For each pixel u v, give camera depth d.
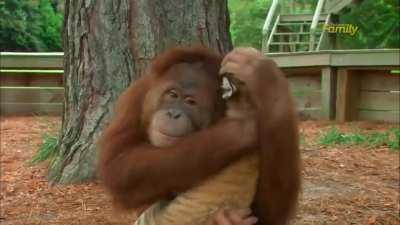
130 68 6.21
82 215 5.51
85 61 6.43
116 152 2.76
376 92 11.93
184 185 2.60
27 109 12.73
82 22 6.39
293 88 12.53
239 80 2.48
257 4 24.83
